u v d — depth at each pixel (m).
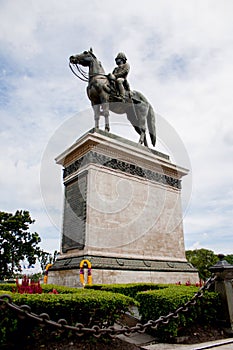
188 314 6.07
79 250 11.54
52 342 4.75
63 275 11.30
